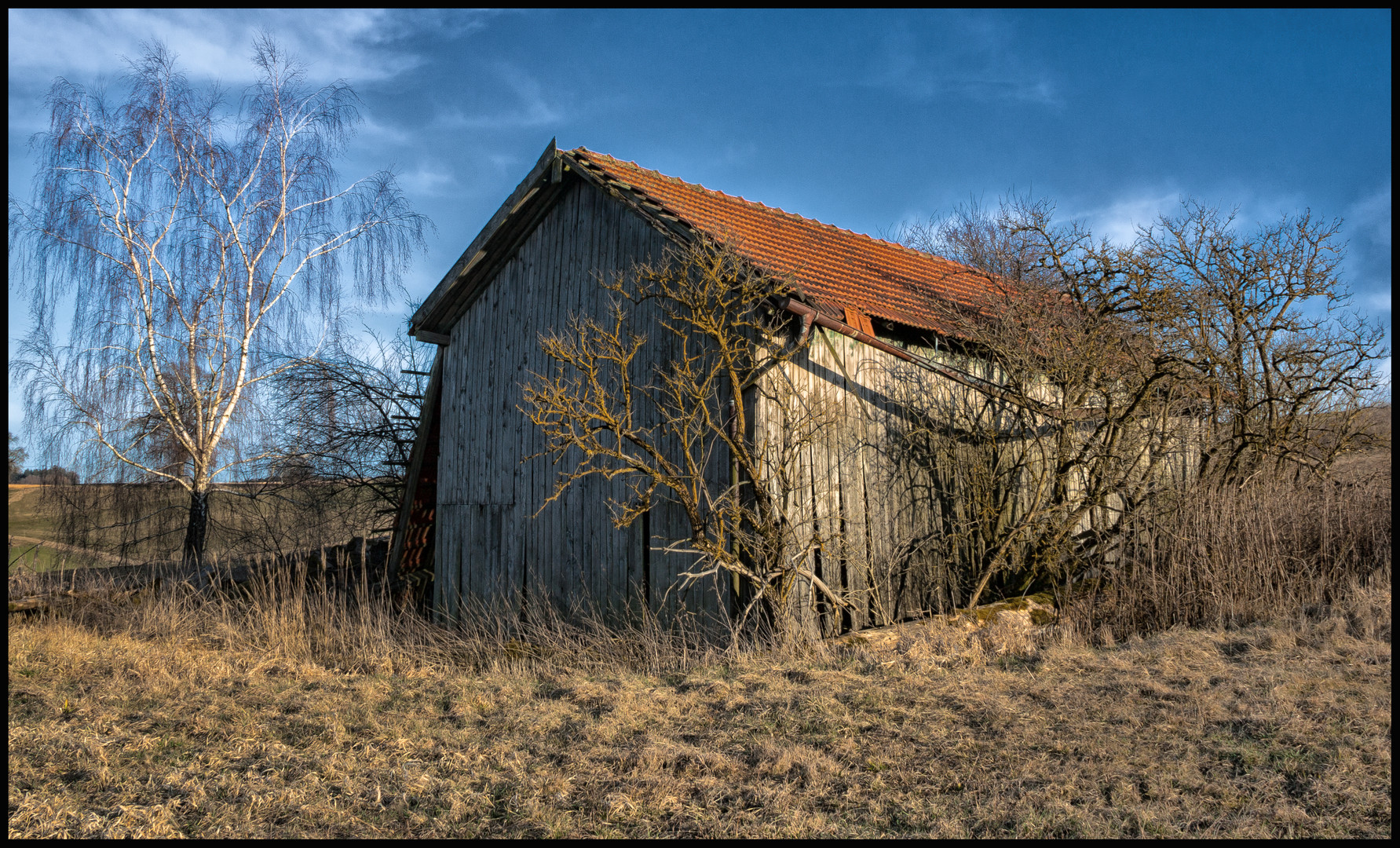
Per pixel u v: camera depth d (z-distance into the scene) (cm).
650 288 862
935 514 860
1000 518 896
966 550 871
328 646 838
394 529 1283
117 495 1641
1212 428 923
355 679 696
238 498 1655
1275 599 713
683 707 553
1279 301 886
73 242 1525
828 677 592
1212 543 763
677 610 811
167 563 1352
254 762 481
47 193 1526
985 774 412
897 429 850
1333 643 594
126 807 410
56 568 1338
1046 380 952
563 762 464
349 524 1631
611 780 432
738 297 759
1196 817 351
